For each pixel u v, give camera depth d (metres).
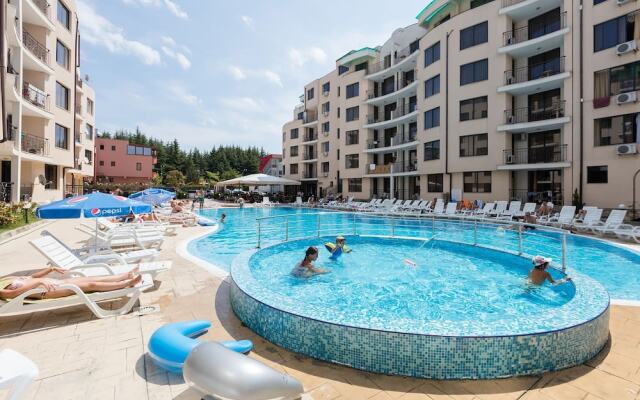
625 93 14.76
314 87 41.44
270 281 7.26
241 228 16.14
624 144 14.80
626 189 14.91
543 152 19.14
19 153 15.00
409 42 28.41
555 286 5.69
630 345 3.60
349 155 33.53
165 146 82.88
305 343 3.44
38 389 2.71
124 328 3.93
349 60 34.84
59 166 21.17
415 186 27.77
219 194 41.25
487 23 20.06
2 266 6.79
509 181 19.42
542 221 14.17
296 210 26.78
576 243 11.34
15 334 3.71
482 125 20.33
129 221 13.96
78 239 10.80
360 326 3.20
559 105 17.73
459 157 21.52
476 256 9.01
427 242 10.29
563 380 2.98
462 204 19.80
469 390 2.85
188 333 3.68
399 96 28.48
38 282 4.08
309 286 6.95
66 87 20.97
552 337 3.12
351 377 3.04
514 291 6.52
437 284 7.02
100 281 4.52
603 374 3.07
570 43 16.81
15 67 14.70
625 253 9.48
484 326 3.19
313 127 42.59
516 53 19.31
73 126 21.66
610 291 6.18
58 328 3.89
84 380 2.85
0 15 11.30
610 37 15.46
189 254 8.48
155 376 2.93
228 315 4.43
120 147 49.22
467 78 21.08
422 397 2.74
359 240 11.09
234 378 2.03
